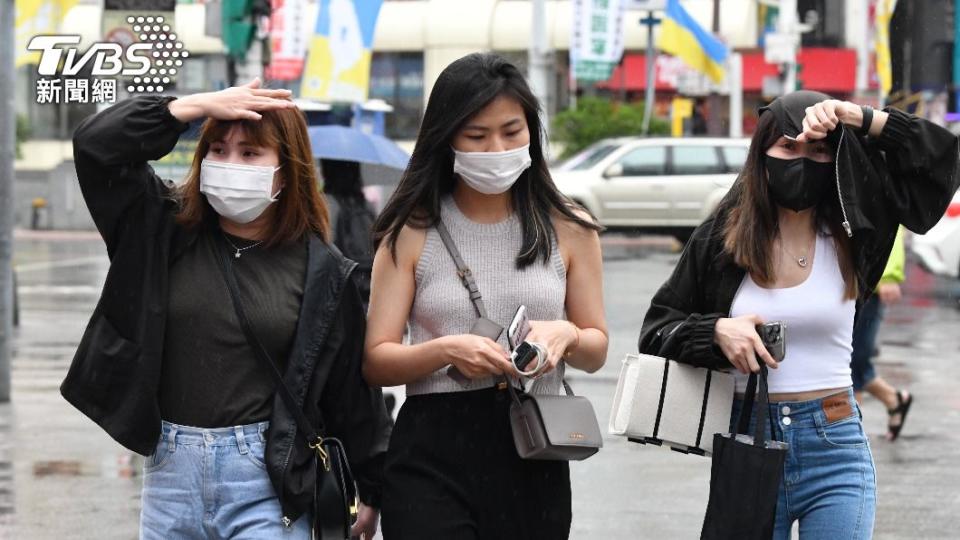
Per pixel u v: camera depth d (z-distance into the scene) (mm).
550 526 8641
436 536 8461
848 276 8891
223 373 8148
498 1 76062
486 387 8562
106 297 8086
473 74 8336
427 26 75438
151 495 8211
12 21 21781
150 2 41000
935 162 8719
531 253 8602
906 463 17938
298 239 8406
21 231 66812
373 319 8688
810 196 8727
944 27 37062
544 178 8773
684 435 9031
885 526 14883
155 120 7969
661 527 14617
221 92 8102
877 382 19391
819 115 8508
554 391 8805
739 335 8625
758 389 8633
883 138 8727
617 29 51156
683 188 52844
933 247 35906
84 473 17094
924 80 37688
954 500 16016
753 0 74562
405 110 76938
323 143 15953
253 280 8258
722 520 8461
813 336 8883
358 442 8641
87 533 14398
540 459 8500
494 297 8609
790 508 8930
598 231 8930
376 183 19875
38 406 21422
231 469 8109
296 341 8188
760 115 8906
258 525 8102
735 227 8906
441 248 8664
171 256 8227
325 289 8305
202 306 8141
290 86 40688
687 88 61344
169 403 8164
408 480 8555
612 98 76812
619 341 28031
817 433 8828
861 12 76000
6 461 17703
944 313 34344
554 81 75500
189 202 8258
